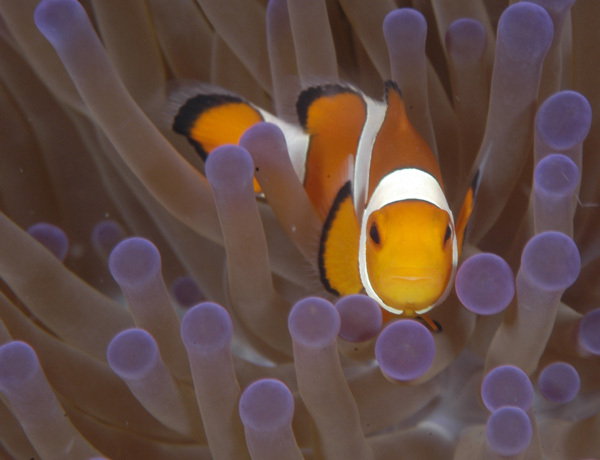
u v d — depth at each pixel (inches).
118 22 13.3
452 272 11.8
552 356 12.4
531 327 11.5
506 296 11.4
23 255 12.1
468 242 12.4
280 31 13.2
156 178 12.2
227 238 11.8
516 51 11.9
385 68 13.6
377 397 12.1
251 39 13.7
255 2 13.8
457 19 13.3
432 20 14.0
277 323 12.3
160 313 11.7
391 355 11.2
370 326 11.7
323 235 12.0
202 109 12.9
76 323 12.5
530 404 11.2
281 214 12.2
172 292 14.0
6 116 14.0
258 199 12.9
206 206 12.4
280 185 12.0
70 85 13.0
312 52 12.9
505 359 11.8
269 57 13.5
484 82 13.0
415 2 14.0
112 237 14.3
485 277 11.4
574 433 11.9
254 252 11.9
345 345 12.1
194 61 14.3
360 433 11.5
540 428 12.3
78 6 11.8
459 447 12.2
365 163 12.0
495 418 10.9
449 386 12.5
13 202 14.2
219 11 13.6
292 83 13.0
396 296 11.4
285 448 11.0
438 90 13.3
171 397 11.6
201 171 13.6
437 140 13.3
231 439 11.4
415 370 11.2
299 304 11.0
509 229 12.8
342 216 12.0
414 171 11.6
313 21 12.8
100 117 12.0
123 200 14.2
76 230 14.4
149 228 14.2
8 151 14.1
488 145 12.3
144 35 13.4
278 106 13.2
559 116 11.7
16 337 12.1
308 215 12.2
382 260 11.5
